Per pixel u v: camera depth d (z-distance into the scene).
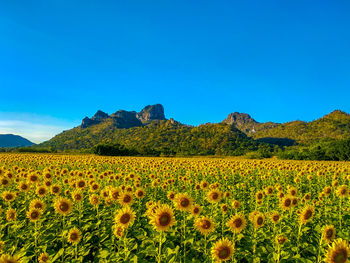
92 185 10.47
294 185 15.99
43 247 6.54
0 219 8.23
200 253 6.69
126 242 5.94
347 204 9.61
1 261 3.89
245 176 18.22
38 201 7.85
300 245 6.70
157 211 5.54
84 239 7.33
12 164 24.77
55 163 26.33
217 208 8.71
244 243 7.10
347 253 4.13
